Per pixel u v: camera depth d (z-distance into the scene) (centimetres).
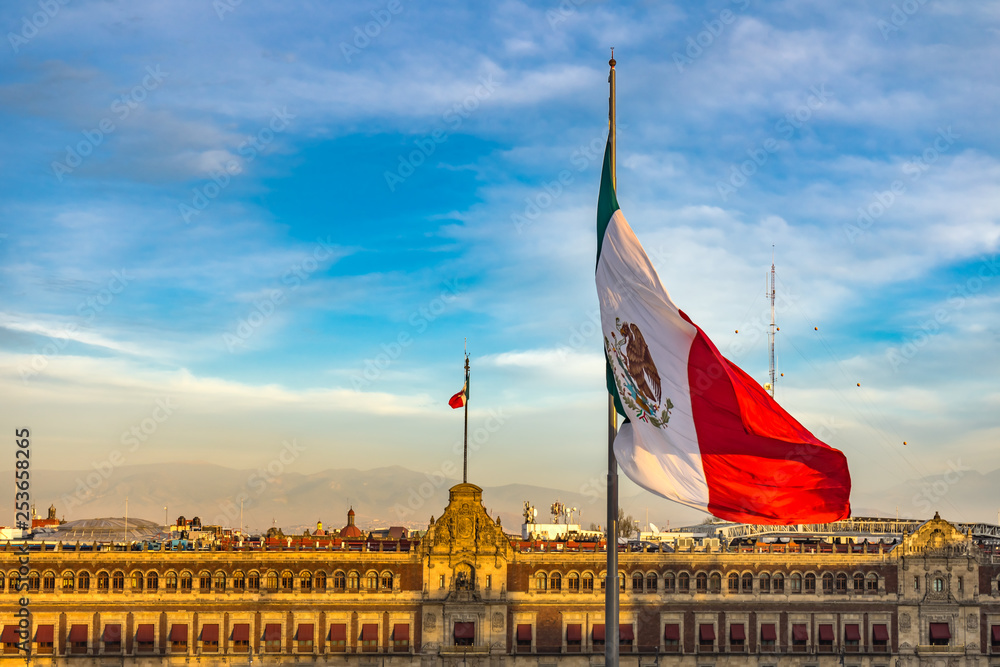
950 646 12825
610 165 4069
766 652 12725
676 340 3894
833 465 3791
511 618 12556
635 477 3928
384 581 12575
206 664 12312
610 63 4066
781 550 13050
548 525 15838
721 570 12800
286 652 12400
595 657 12525
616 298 4028
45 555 12256
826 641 12781
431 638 12475
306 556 12525
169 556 12412
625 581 12750
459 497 12675
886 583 12888
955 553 12950
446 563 12569
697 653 12662
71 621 12244
